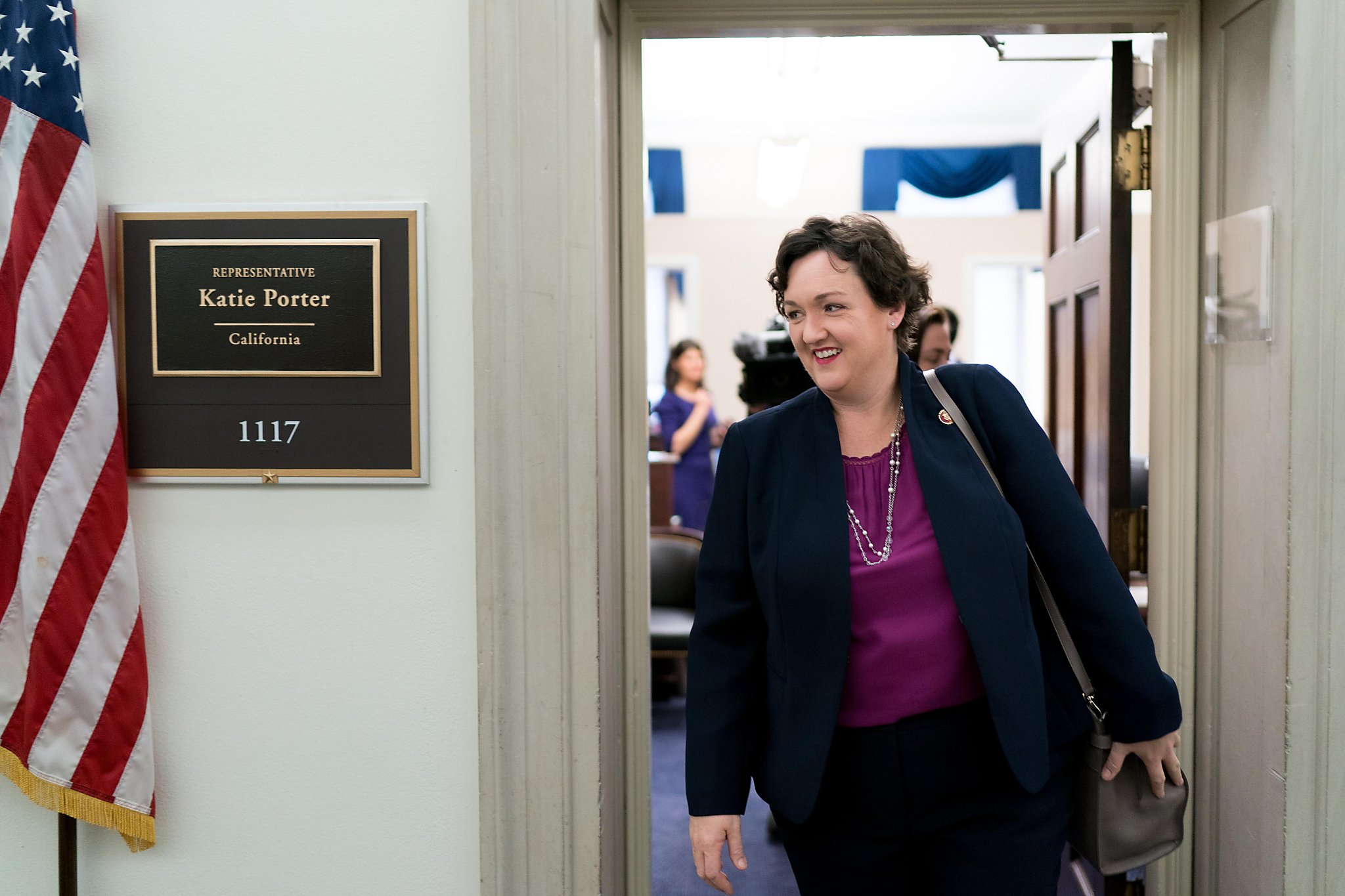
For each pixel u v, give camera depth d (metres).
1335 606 1.55
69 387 1.58
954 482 1.38
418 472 1.62
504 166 1.56
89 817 1.59
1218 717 1.81
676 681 4.24
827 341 1.38
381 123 1.61
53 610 1.58
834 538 1.38
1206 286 1.84
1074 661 1.44
